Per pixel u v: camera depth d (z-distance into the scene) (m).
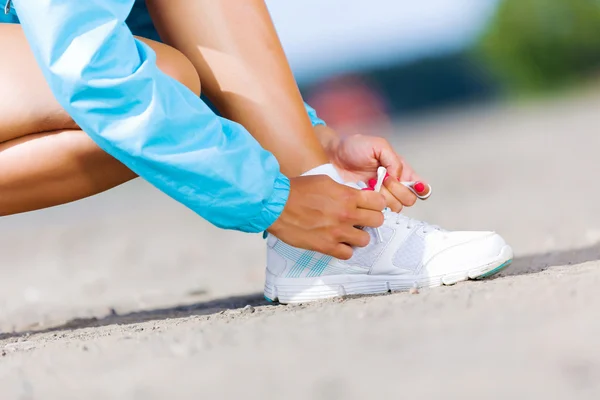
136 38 2.21
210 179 1.99
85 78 1.85
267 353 1.64
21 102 2.03
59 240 7.82
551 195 6.12
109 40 1.88
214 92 2.41
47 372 1.72
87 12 1.87
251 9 2.41
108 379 1.58
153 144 1.92
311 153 2.39
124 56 1.90
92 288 4.41
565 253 3.05
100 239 7.46
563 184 6.78
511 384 1.25
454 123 20.12
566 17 23.89
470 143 12.91
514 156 9.84
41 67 1.88
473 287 2.26
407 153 12.76
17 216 11.47
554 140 11.20
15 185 2.12
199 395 1.38
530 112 19.61
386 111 29.27
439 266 2.45
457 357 1.43
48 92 2.04
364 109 27.81
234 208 2.06
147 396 1.41
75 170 2.12
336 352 1.57
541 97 24.52
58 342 2.18
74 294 4.24
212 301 3.07
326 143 2.77
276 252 2.53
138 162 1.94
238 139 2.05
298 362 1.53
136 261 5.57
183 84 2.15
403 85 30.92
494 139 12.98
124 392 1.46
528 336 1.51
